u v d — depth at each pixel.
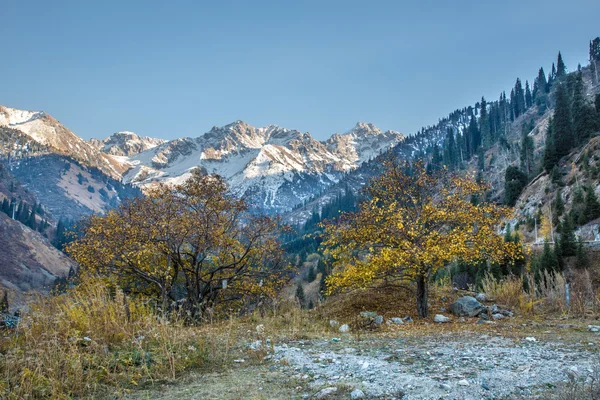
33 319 8.65
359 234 15.73
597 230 66.38
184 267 19.92
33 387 5.98
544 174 98.25
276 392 5.83
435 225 15.57
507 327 11.85
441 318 13.59
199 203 19.98
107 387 6.45
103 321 9.13
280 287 22.12
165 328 8.88
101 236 18.05
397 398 5.31
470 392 5.38
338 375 6.59
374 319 13.09
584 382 5.46
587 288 15.62
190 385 6.42
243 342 9.72
